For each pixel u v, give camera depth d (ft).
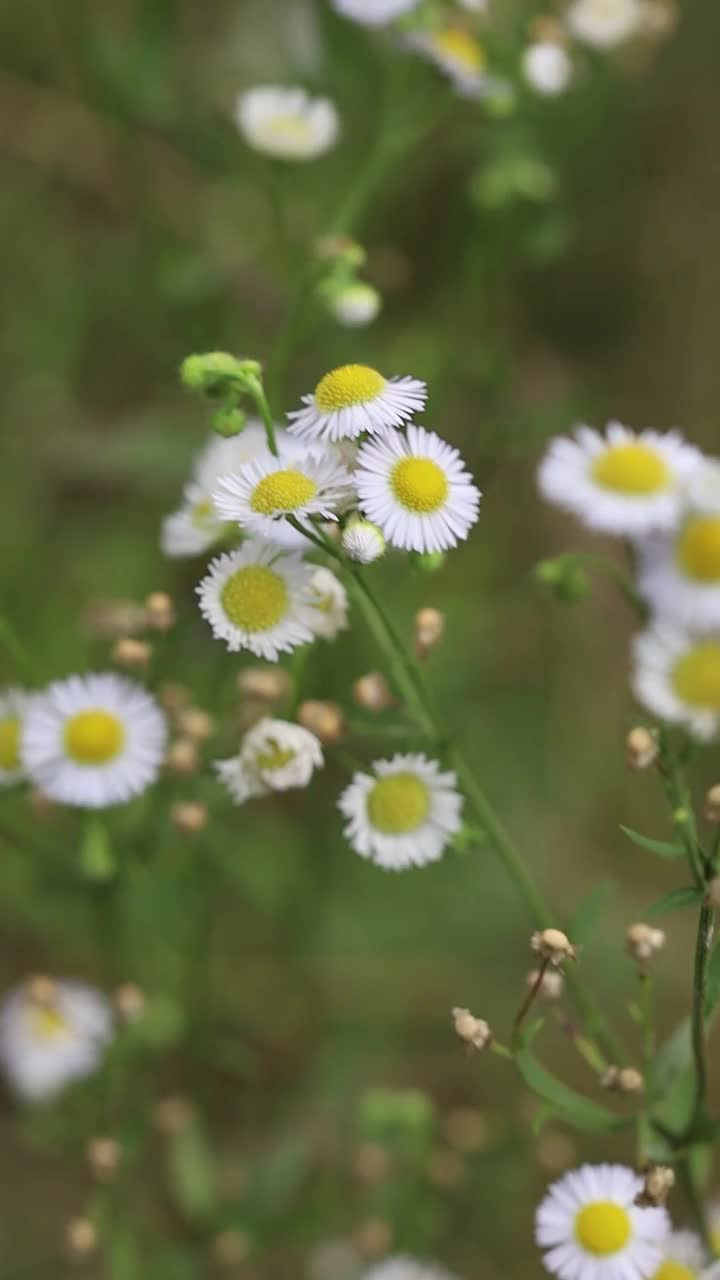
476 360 2.94
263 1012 2.89
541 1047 2.90
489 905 2.93
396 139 2.80
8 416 3.19
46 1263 2.89
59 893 2.63
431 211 3.16
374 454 2.27
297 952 2.90
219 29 3.01
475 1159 2.68
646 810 3.13
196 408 2.95
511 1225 2.75
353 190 2.80
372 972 2.92
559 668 3.29
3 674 2.92
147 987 2.74
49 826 2.65
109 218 3.30
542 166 2.90
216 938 2.88
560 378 3.33
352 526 2.25
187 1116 2.74
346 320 2.60
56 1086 2.71
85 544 3.02
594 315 3.51
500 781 3.05
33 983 2.64
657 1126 2.36
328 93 2.93
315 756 2.35
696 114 3.36
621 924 2.94
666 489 2.49
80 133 3.11
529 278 3.41
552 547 3.29
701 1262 2.35
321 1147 2.83
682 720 2.48
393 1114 2.66
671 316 3.47
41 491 3.07
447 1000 2.92
